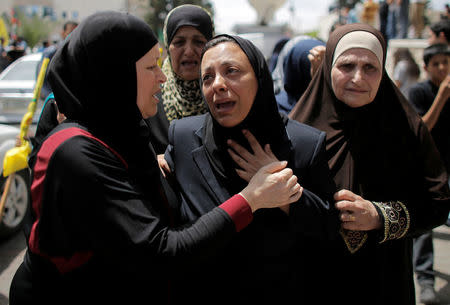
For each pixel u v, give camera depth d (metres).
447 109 2.86
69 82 1.26
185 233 1.18
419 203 1.60
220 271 1.39
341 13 9.48
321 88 1.74
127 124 1.28
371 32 1.57
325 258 1.62
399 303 1.64
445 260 3.51
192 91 2.44
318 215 1.35
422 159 1.64
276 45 4.15
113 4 29.08
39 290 1.21
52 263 1.19
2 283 3.11
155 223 1.16
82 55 1.22
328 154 1.68
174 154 1.53
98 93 1.23
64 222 1.13
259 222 1.37
